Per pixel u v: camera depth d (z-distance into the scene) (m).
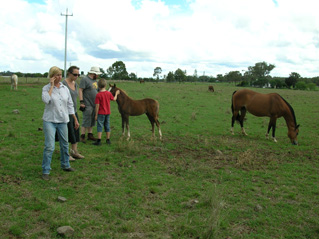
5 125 9.28
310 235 3.53
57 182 4.72
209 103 20.64
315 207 4.34
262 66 122.62
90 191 4.43
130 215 3.71
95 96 7.60
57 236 3.15
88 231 3.29
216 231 3.30
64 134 5.04
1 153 6.05
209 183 5.09
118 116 13.01
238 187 5.01
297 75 100.69
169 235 3.33
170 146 7.81
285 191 4.93
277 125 12.84
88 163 5.88
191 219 3.70
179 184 4.97
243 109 10.13
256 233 3.50
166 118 13.16
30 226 3.31
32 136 7.96
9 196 4.01
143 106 8.34
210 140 8.96
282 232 3.56
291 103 24.14
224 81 121.50
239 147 8.19
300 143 9.23
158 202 4.16
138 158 6.46
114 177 5.16
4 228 3.23
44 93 4.61
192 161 6.48
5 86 26.03
